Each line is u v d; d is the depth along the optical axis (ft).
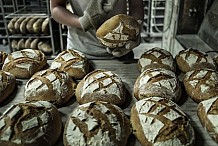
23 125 2.00
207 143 2.15
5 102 2.73
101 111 2.19
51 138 2.08
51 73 2.83
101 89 2.65
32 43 7.59
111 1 3.19
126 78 3.30
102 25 3.08
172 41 6.55
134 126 2.22
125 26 2.94
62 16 3.45
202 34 5.62
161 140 2.02
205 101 2.46
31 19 7.49
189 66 3.34
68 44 4.12
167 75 2.80
